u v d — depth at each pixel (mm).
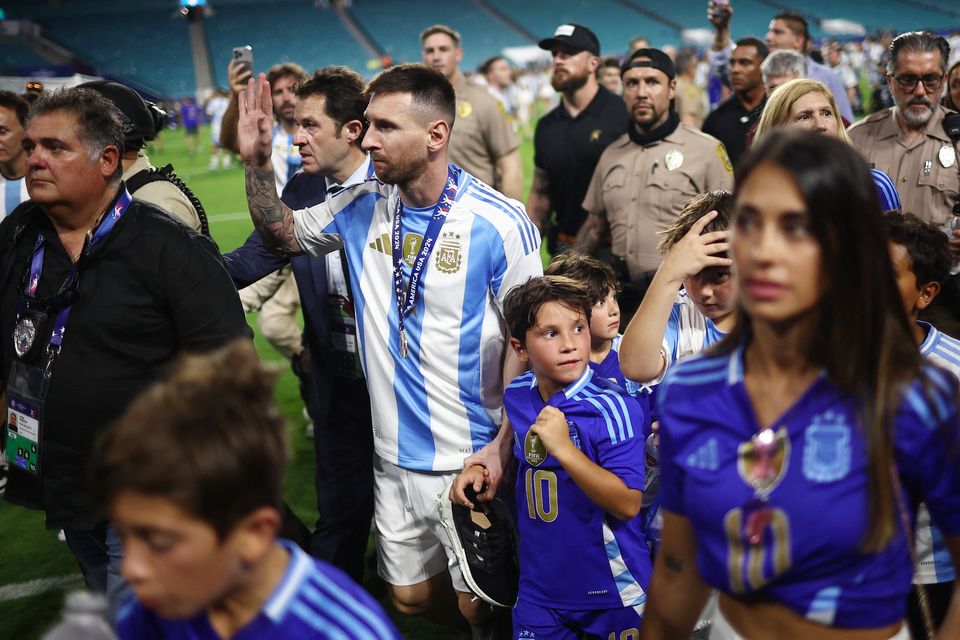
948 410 1271
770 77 4465
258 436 1105
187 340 2422
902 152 3992
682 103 8547
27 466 2477
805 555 1312
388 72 2605
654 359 2252
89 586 2662
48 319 2402
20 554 4027
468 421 2785
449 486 2736
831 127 3203
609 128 5188
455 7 45188
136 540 1079
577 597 2416
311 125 3211
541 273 2754
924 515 2184
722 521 1354
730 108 5645
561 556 2414
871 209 1215
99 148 2330
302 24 43312
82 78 5098
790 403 1306
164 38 41250
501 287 2697
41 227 2438
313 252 2955
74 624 1334
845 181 1192
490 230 2656
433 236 2682
